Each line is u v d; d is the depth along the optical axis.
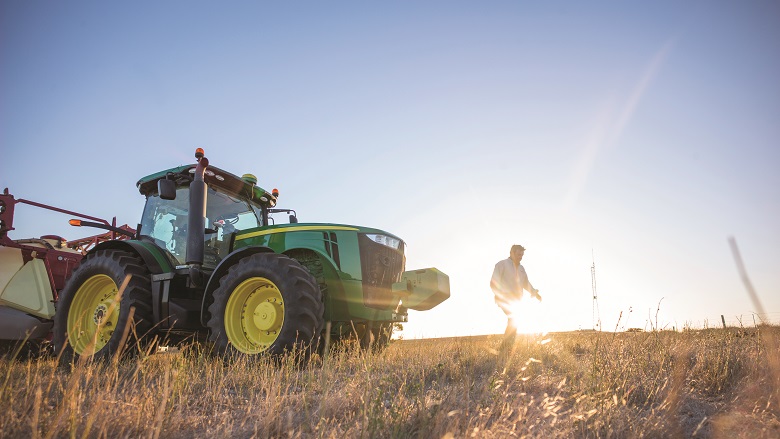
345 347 5.63
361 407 2.74
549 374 4.11
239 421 2.87
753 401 3.33
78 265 6.40
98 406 2.30
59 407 2.39
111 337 5.54
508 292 6.62
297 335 4.93
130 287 5.68
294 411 2.94
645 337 5.20
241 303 5.43
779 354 3.52
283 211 7.54
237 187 6.91
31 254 7.34
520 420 2.47
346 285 5.69
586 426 2.59
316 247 5.79
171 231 6.53
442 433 2.28
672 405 2.91
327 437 2.38
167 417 2.56
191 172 6.41
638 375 3.83
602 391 3.19
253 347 5.24
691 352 4.78
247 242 6.14
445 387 3.46
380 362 4.71
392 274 6.10
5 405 2.49
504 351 5.07
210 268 6.22
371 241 5.96
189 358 5.02
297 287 5.12
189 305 5.84
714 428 2.81
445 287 5.82
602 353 4.28
